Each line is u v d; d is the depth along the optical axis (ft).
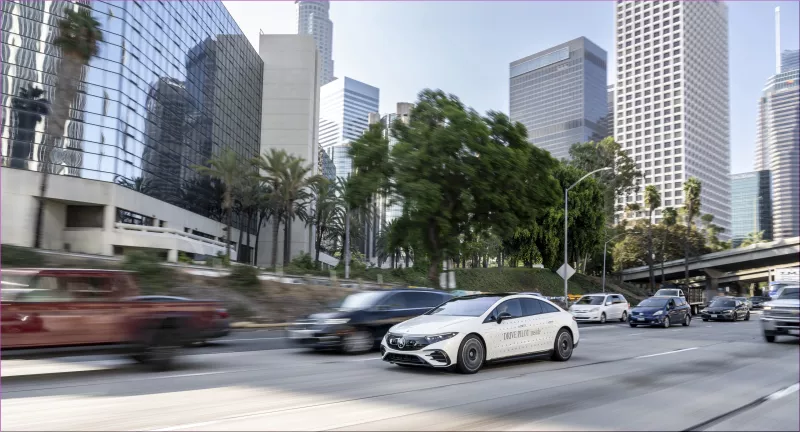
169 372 35.09
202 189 223.51
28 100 143.64
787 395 28.37
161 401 25.40
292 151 276.41
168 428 20.52
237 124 268.41
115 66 156.56
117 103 156.87
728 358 44.01
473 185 93.20
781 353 47.85
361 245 379.14
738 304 113.70
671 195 603.26
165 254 166.61
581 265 263.49
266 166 189.47
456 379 32.07
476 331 34.60
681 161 598.75
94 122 152.15
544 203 105.40
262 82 306.76
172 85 195.21
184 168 206.39
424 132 93.56
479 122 94.73
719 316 110.42
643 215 568.00
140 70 170.19
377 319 46.34
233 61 262.67
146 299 41.01
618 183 251.60
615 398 26.86
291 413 23.07
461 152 94.27
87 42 106.32
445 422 21.74
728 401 26.63
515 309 37.96
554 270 198.08
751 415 23.77
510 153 94.22
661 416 23.24
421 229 99.76
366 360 41.34
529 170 101.09
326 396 26.76
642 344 55.72
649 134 629.92
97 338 34.22
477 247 177.88
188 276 90.38
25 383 30.58
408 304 48.75
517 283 201.46
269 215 250.37
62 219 153.17
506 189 97.09
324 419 22.04
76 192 148.36
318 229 271.49
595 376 33.68
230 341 56.39
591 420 22.36
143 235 160.04
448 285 103.91
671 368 37.70
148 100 176.96
